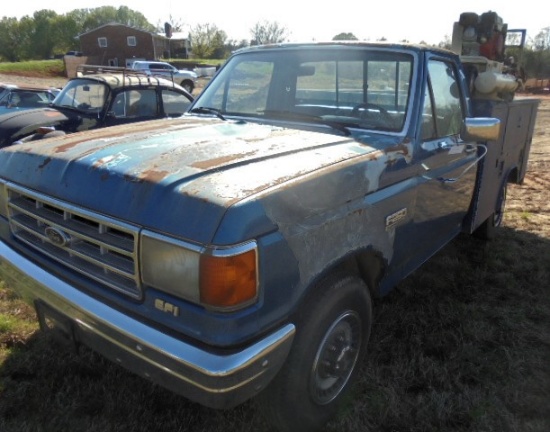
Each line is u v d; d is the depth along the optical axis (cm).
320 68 343
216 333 189
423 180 313
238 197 193
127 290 212
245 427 259
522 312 392
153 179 205
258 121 342
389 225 276
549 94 3259
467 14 481
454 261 485
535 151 1205
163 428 255
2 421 256
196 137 271
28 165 259
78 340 237
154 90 823
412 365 314
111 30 6272
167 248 192
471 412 277
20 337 330
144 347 198
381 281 295
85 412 266
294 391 230
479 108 421
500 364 322
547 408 283
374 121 315
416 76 314
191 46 7175
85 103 792
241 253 185
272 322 202
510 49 620
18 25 9688
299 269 211
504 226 607
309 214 216
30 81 3825
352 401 283
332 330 246
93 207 215
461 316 380
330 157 247
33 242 258
